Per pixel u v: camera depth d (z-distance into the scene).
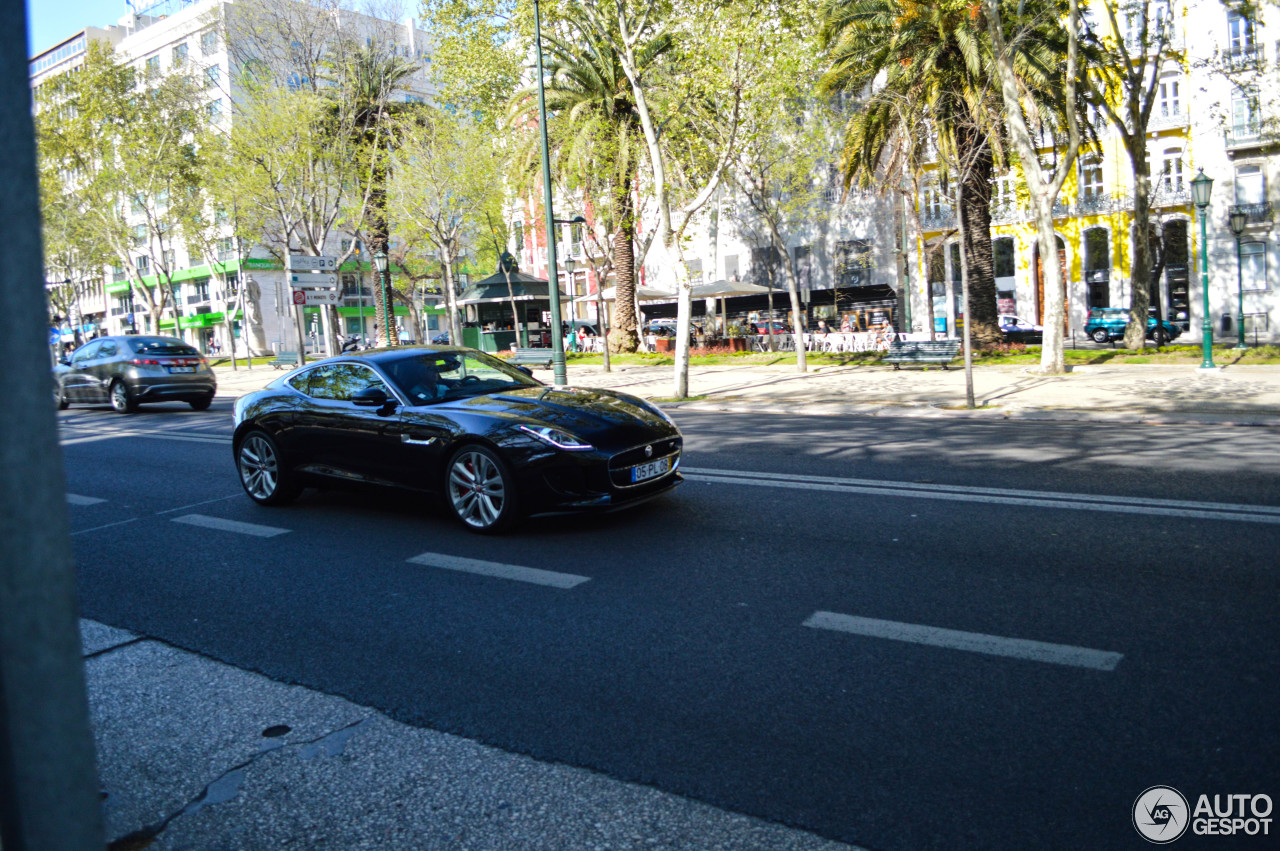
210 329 64.44
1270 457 8.40
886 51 22.34
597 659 4.13
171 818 2.95
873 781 2.93
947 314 36.50
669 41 18.19
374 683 4.00
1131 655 3.82
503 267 36.47
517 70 25.19
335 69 25.64
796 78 17.03
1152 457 8.67
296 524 7.37
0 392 1.45
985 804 2.75
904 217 32.28
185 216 34.22
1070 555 5.35
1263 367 17.41
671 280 43.38
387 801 2.99
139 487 9.61
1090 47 21.86
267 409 7.98
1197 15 30.86
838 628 4.34
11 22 1.46
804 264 39.75
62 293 51.66
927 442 10.37
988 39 20.16
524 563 5.79
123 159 33.03
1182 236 33.53
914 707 3.45
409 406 7.00
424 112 27.23
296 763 3.29
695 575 5.34
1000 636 4.12
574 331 37.50
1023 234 35.41
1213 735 3.11
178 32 47.72
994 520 6.31
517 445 6.29
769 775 3.00
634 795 2.93
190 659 4.41
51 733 1.51
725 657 4.06
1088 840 2.54
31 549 1.49
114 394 18.09
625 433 6.40
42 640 1.50
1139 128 22.53
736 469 8.93
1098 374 17.41
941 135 21.89
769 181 25.61
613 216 28.55
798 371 22.16
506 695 3.79
